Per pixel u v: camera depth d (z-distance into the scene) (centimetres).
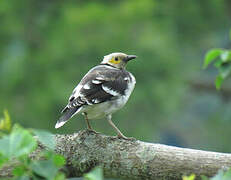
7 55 1683
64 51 1580
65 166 643
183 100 1834
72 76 1553
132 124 1525
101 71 776
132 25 1612
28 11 1755
